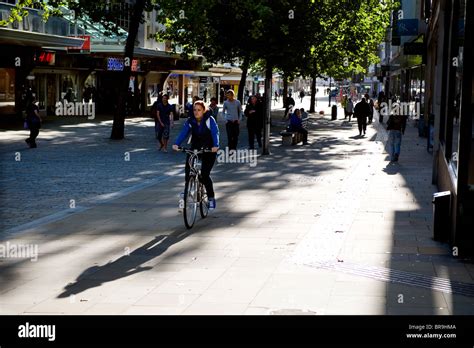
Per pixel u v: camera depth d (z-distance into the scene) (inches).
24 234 382.6
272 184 584.4
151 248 346.9
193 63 2006.6
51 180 602.2
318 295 261.6
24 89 1402.6
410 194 530.9
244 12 1167.0
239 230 392.5
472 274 296.2
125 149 897.5
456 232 330.6
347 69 1604.3
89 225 408.2
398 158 817.5
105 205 479.5
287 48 1181.1
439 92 582.9
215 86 3002.0
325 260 319.9
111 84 1833.2
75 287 274.8
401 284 278.4
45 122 1392.7
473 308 246.1
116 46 1523.1
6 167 686.5
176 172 671.8
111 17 1000.9
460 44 365.7
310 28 1170.0
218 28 1251.8
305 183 592.1
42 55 1364.4
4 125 1253.1
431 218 429.4
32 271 301.0
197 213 442.0
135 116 1729.8
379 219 425.7
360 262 316.2
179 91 2409.0
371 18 1400.1
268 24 1127.0
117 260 321.4
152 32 1964.8
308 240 364.5
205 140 418.6
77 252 338.6
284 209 461.7
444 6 537.0
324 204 482.0
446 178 447.8
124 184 586.6
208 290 269.0
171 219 427.8
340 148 963.3
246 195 522.9
